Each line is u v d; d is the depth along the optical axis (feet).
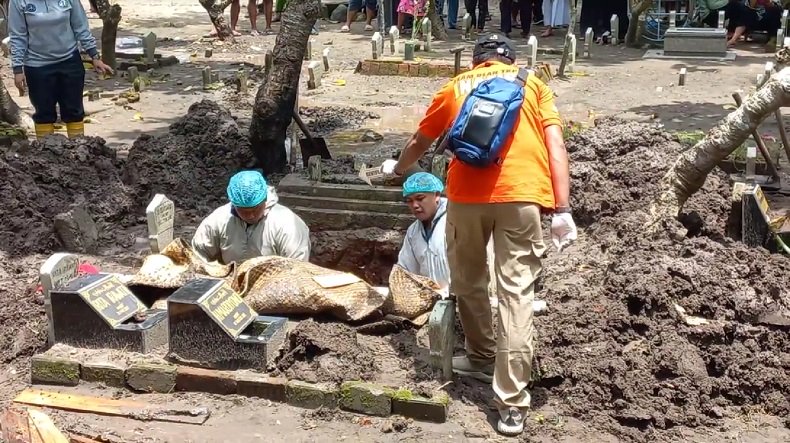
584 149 24.89
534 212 13.66
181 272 17.84
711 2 57.57
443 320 14.80
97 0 47.80
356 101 41.93
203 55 55.83
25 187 23.48
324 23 71.77
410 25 64.18
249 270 17.31
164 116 38.99
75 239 22.04
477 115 13.24
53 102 30.09
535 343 15.81
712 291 16.83
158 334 16.39
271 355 15.55
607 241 20.31
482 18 65.10
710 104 40.55
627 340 16.15
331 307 16.75
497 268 13.91
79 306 16.06
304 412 14.90
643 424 14.44
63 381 15.81
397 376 15.26
